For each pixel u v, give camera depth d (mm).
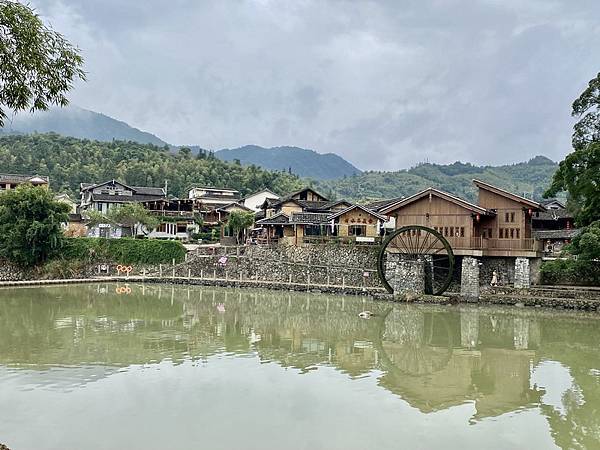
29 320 33906
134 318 35375
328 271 55750
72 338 27828
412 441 14891
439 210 46281
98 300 46219
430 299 44344
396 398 18562
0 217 64250
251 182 135125
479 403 18156
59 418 15961
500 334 30828
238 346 26531
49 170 131250
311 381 20344
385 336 29953
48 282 59281
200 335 29344
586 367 23125
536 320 35875
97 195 89625
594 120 39000
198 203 91875
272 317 36938
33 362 22438
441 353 25688
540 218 61562
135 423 15688
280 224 66938
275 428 15547
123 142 170125
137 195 94062
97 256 68062
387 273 48500
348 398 18422
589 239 37031
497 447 14617
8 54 12312
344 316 37719
